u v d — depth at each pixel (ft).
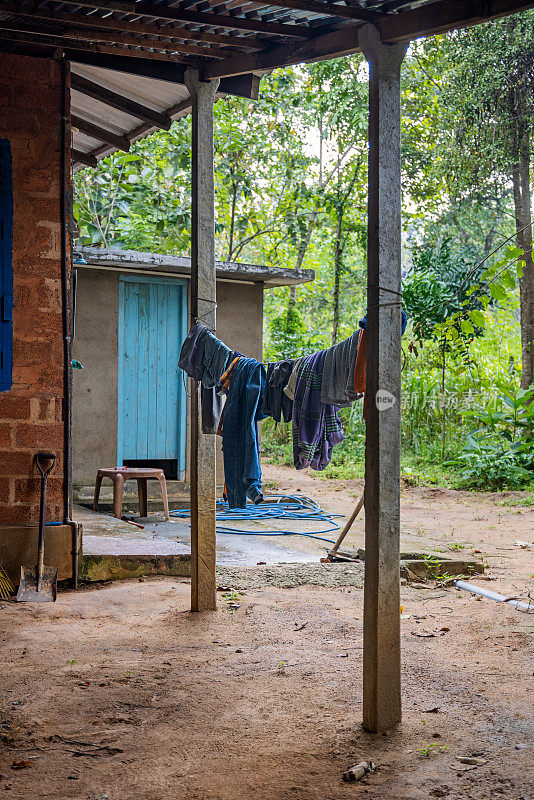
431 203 60.18
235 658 15.38
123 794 10.12
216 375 17.87
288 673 14.56
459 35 49.21
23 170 20.34
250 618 18.10
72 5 14.84
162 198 50.75
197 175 18.60
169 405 37.01
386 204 12.73
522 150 48.52
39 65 20.33
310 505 37.09
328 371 15.16
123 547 22.79
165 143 51.90
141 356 36.37
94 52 19.20
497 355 56.44
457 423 53.98
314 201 60.85
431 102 58.08
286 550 26.32
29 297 20.53
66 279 20.88
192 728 12.13
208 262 18.84
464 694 13.73
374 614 12.30
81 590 20.75
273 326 68.18
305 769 10.87
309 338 65.16
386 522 12.57
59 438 20.93
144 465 38.14
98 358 35.04
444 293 51.62
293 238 61.52
